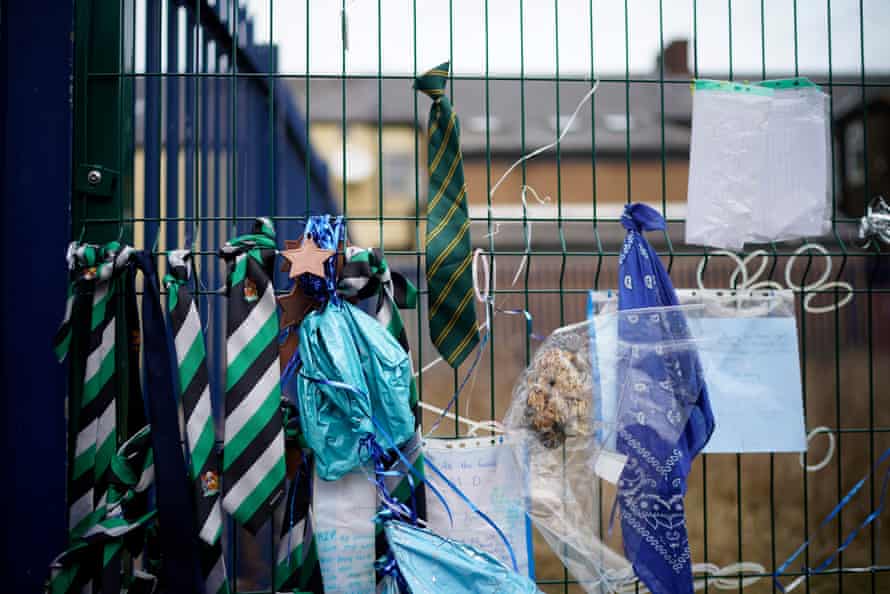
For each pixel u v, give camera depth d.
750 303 0.98
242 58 1.03
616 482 0.90
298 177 1.03
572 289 1.03
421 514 0.88
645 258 0.93
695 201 0.99
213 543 0.81
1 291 0.94
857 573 1.02
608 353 0.92
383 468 0.86
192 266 0.93
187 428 0.83
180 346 0.85
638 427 0.90
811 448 1.03
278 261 0.99
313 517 0.86
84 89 0.97
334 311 0.87
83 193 0.96
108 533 0.80
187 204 1.02
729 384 0.97
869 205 1.05
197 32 1.02
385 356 0.85
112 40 0.98
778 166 1.00
